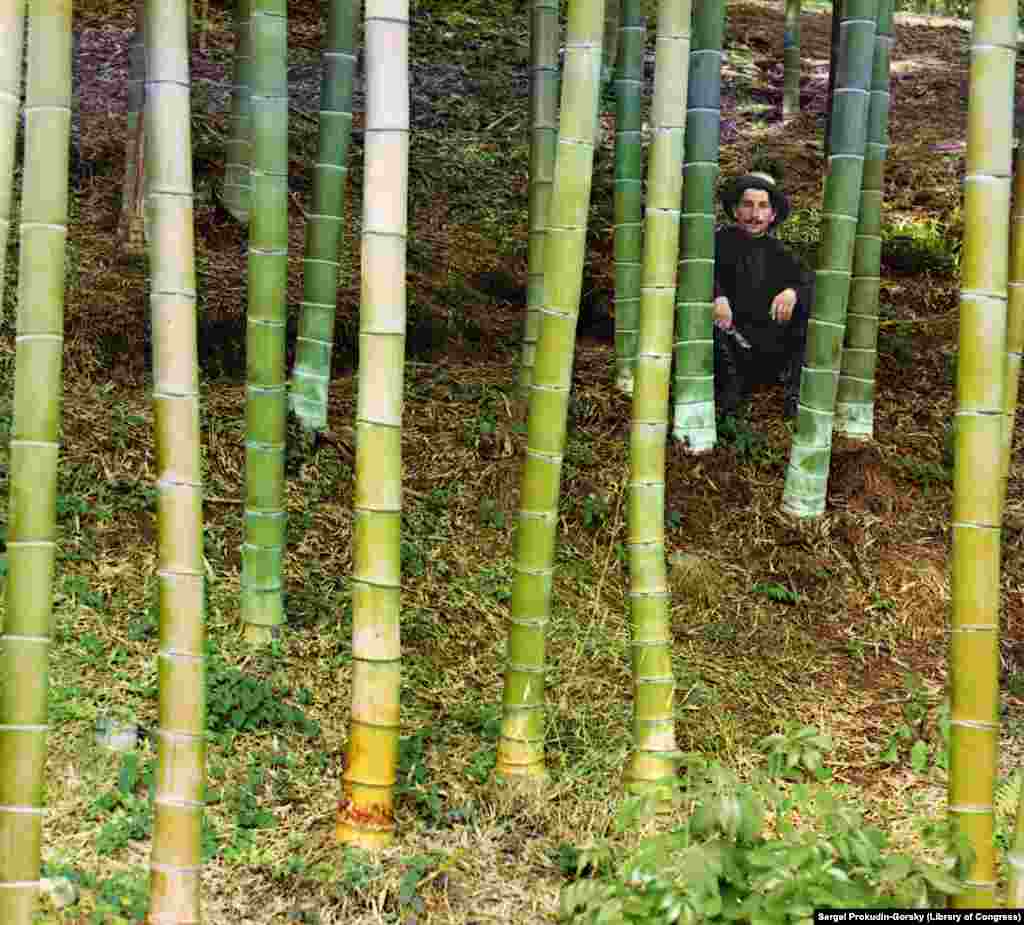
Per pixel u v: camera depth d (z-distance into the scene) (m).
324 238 5.68
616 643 5.00
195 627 3.12
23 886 2.86
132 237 6.75
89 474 5.29
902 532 5.88
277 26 4.60
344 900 3.49
